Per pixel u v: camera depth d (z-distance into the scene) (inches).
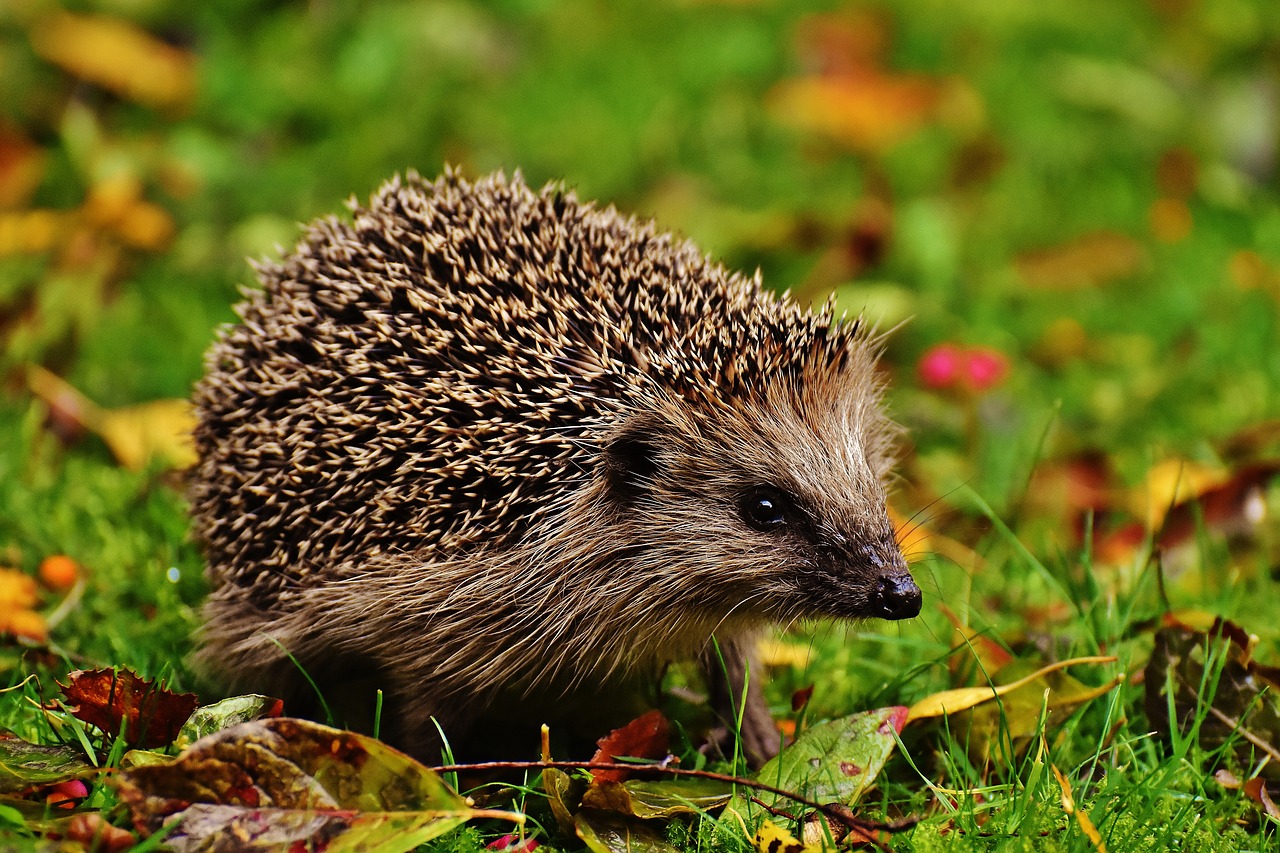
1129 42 623.2
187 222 496.1
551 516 264.1
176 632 302.7
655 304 273.0
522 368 262.8
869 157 550.6
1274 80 588.4
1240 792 240.4
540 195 298.8
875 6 629.9
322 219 302.5
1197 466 371.2
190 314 454.9
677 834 227.9
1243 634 258.1
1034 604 327.0
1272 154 567.5
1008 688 252.1
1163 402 418.3
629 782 235.0
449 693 270.7
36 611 310.2
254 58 570.6
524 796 234.1
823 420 272.2
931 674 289.0
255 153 531.8
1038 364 450.0
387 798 210.4
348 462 263.0
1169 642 261.3
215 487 283.3
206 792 206.8
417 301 269.7
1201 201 537.3
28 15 554.9
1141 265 495.2
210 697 288.8
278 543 271.7
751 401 268.1
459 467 257.0
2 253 470.3
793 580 264.7
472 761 275.0
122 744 225.8
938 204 522.0
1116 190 544.7
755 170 538.6
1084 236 498.6
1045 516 370.9
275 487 269.6
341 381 268.1
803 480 264.2
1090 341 456.4
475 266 277.4
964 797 233.1
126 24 564.7
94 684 230.8
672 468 267.4
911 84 577.9
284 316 281.3
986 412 406.9
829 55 602.2
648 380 264.4
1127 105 579.2
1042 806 230.8
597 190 513.3
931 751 262.8
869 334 308.2
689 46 599.8
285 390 273.6
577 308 269.1
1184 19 631.8
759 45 604.1
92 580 321.1
